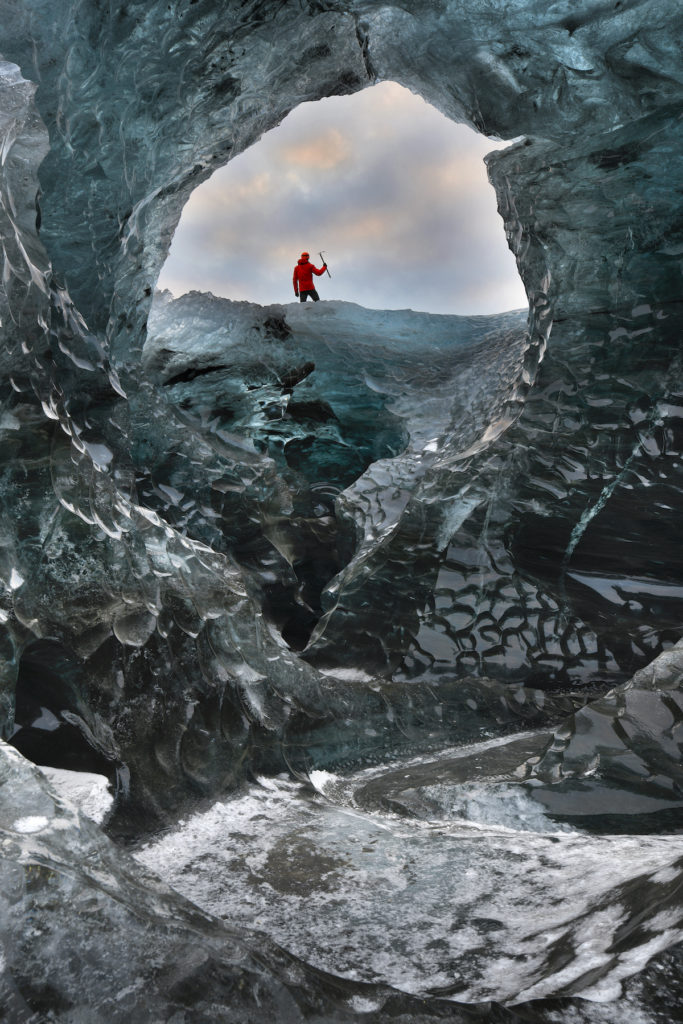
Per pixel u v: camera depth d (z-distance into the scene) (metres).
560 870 1.75
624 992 1.19
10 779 1.35
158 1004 1.06
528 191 3.83
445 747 2.93
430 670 3.70
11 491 2.19
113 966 1.09
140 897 1.23
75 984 1.05
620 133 3.52
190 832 2.01
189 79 3.75
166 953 1.12
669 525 3.64
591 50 3.28
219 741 2.35
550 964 1.31
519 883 1.70
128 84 3.58
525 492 3.82
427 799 2.28
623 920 1.41
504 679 3.64
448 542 3.88
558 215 3.77
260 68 3.92
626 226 3.65
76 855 1.25
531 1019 1.16
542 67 3.41
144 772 2.06
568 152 3.66
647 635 3.62
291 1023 1.10
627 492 3.70
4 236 2.26
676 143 3.46
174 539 2.70
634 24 3.15
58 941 1.09
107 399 3.96
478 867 1.80
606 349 3.75
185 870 1.82
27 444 2.26
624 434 3.71
